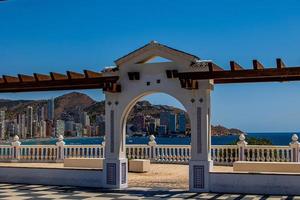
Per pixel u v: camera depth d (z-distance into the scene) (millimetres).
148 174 20297
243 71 13930
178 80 15156
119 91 15953
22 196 13859
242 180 14531
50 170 17078
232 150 22062
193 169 14922
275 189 14203
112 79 15539
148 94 16031
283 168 16188
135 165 20859
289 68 13359
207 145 14820
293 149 20703
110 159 16016
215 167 21219
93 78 15727
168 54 15180
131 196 13961
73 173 16672
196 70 14711
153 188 15969
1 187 16250
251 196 13844
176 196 13898
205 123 14828
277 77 14250
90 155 24219
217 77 14297
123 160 16062
